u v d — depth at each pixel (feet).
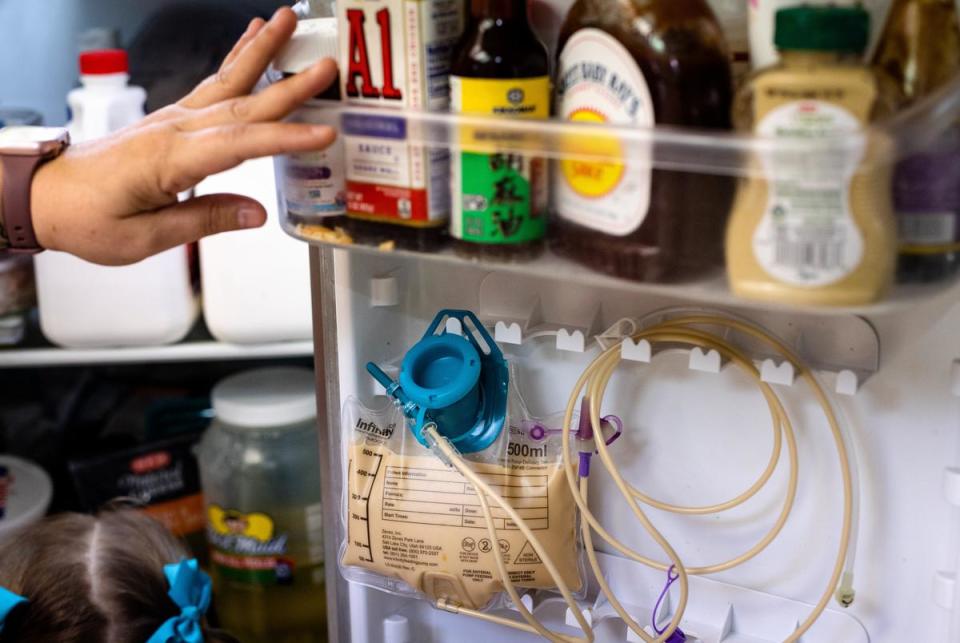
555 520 2.51
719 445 2.48
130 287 4.29
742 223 1.83
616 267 1.98
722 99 1.95
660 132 1.81
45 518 3.99
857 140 1.66
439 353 2.52
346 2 2.09
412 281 2.72
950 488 2.23
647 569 2.64
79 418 5.21
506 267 2.08
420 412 2.44
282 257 4.22
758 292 1.83
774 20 1.87
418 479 2.52
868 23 1.81
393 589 2.71
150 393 5.22
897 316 2.22
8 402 5.28
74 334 4.35
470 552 2.50
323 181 2.20
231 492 4.49
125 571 3.49
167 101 4.61
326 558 2.86
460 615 2.86
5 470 4.95
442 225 2.13
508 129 1.94
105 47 4.57
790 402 2.37
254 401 4.48
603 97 1.97
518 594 2.67
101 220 2.47
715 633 2.53
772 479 2.45
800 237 1.76
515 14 2.04
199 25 4.56
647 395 2.53
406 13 2.02
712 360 2.31
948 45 1.87
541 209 2.09
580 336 2.42
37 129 2.65
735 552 2.54
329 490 2.79
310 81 2.09
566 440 2.45
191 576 3.39
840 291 1.77
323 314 2.67
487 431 2.52
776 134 1.78
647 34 1.90
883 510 2.35
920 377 2.23
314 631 4.59
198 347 4.43
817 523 2.43
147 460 4.83
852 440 2.33
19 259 4.47
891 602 2.39
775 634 2.52
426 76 2.06
